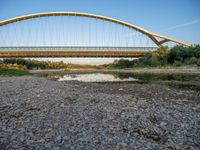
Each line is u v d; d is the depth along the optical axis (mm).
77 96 13539
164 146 5926
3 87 18109
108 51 83938
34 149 5527
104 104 11047
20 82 23359
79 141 6102
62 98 12719
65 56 83688
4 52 76062
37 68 116938
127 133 6906
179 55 69625
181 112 9672
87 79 33625
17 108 10016
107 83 25219
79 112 9328
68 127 7301
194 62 61188
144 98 13500
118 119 8383
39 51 78875
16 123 7707
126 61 104688
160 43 90125
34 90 16203
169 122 8125
